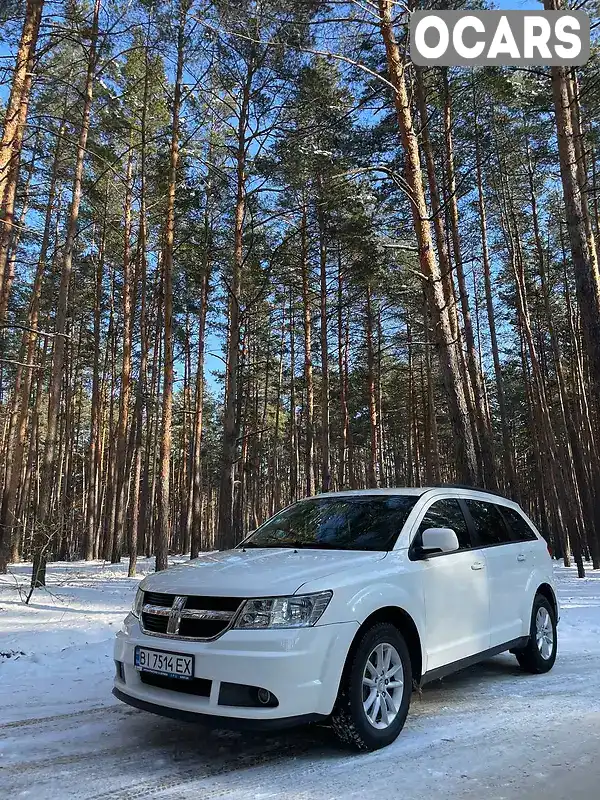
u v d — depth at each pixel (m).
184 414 35.72
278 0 11.31
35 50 10.82
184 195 18.75
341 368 29.72
